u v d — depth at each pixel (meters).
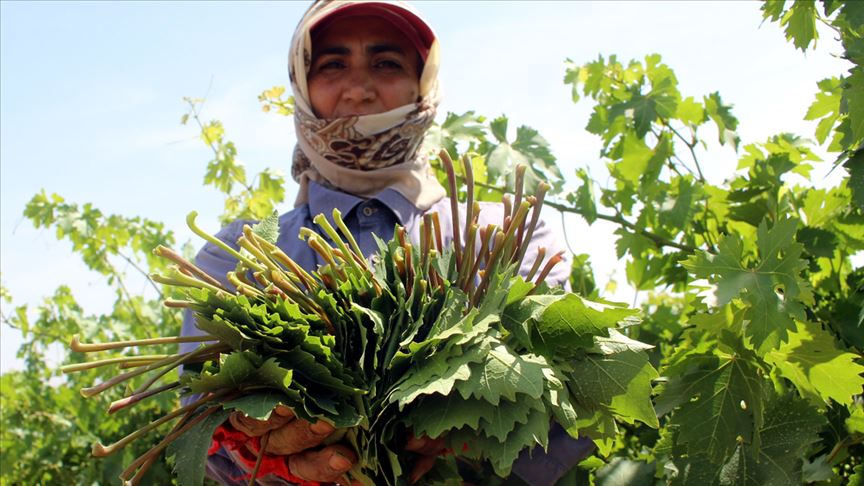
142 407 5.10
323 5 2.70
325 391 1.88
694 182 3.18
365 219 2.53
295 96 2.70
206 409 1.89
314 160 2.66
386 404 1.84
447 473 2.08
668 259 3.31
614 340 1.98
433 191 2.64
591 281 3.49
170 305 1.90
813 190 3.04
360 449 1.91
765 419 2.33
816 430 2.28
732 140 3.27
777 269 2.22
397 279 1.96
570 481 2.41
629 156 3.34
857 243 2.95
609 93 3.50
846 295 2.90
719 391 2.32
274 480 2.25
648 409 1.96
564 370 1.95
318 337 1.86
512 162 3.33
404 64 2.72
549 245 2.48
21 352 6.11
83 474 5.14
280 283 1.92
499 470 1.79
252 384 1.85
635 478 2.69
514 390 1.72
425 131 2.71
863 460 2.64
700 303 2.32
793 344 2.28
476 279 2.23
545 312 1.92
